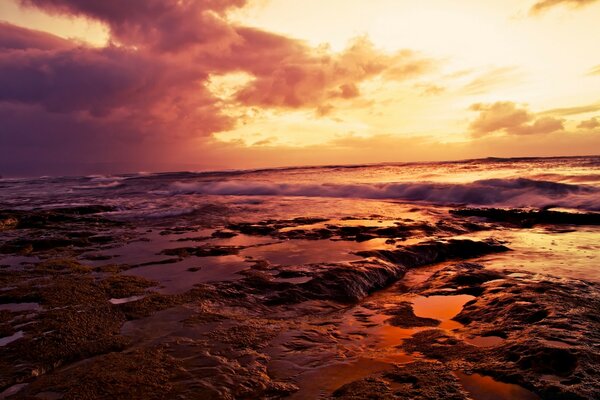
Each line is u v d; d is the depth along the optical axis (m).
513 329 4.71
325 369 4.11
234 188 27.75
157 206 19.56
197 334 5.02
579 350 3.90
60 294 6.55
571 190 18.23
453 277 7.42
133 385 3.80
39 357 4.46
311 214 16.14
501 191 19.64
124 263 8.77
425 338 4.80
